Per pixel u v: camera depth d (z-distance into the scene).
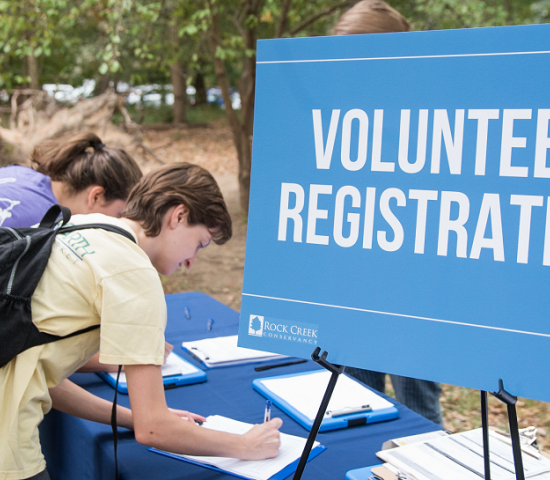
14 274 1.24
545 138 0.96
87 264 1.31
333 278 1.11
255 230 1.18
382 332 1.07
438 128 1.04
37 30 5.88
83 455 1.60
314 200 1.13
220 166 11.69
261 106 1.17
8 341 1.23
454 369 1.02
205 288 6.11
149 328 1.30
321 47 1.12
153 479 1.33
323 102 1.12
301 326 1.14
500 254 0.99
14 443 1.25
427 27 6.29
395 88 1.07
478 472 1.27
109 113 5.88
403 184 1.06
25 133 5.57
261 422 1.65
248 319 1.18
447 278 1.03
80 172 1.99
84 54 9.84
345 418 1.64
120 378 1.91
